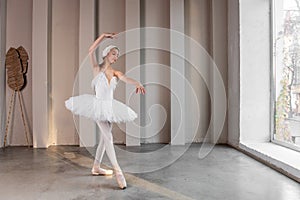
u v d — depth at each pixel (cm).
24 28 614
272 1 534
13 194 314
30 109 617
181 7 611
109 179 369
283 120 507
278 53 523
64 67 624
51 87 622
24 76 611
